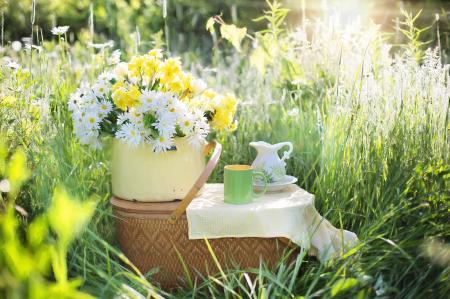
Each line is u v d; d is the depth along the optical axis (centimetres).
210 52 464
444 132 229
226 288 190
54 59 302
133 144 205
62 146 227
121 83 211
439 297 194
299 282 200
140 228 206
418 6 444
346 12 298
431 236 209
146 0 562
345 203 227
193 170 211
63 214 115
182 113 204
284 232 202
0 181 185
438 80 236
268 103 285
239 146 272
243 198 207
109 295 185
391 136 230
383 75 247
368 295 187
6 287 142
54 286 133
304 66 289
